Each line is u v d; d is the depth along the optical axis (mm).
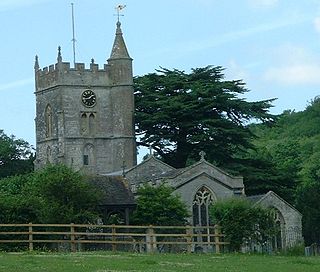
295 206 118438
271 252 81562
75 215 80938
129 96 142000
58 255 62406
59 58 141625
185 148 133500
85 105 142125
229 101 130875
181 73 139500
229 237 78500
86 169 140375
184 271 51156
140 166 112875
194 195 103750
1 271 48844
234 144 130875
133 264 54688
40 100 145750
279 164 165625
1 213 76688
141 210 93500
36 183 86125
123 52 143125
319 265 58656
